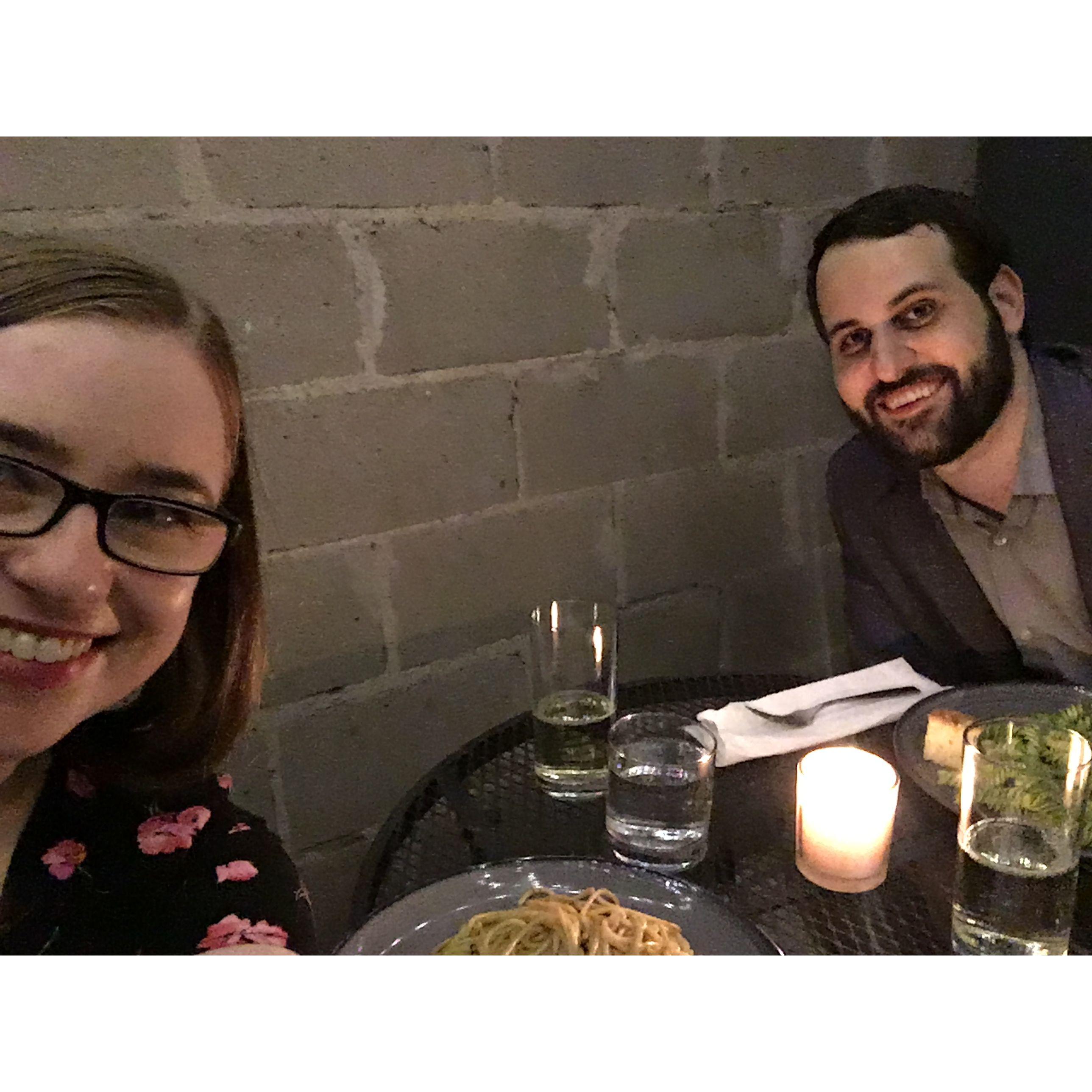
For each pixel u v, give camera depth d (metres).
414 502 1.16
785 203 1.35
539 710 0.90
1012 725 0.77
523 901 0.71
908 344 1.10
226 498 0.75
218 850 0.79
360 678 1.18
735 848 0.80
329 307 1.05
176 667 0.80
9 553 0.58
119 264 0.64
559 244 1.19
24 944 0.71
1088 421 1.09
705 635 1.45
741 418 1.40
